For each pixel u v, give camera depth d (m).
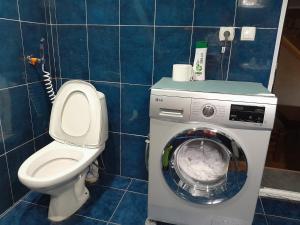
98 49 1.77
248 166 1.23
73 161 1.59
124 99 1.83
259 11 1.45
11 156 1.60
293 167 2.27
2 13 1.42
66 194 1.52
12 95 1.56
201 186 1.34
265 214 1.66
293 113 2.51
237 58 1.56
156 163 1.33
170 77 1.68
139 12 1.61
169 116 1.23
